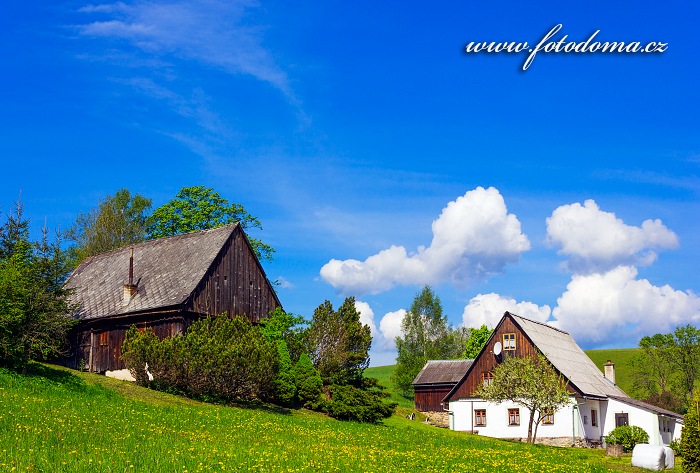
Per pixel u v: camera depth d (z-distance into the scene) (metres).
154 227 76.50
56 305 42.03
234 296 52.38
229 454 25.78
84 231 87.06
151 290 51.41
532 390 52.03
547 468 33.31
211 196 75.12
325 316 54.19
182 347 42.34
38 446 23.52
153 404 37.56
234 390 43.19
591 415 62.19
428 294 109.75
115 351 50.34
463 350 111.19
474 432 63.94
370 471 25.66
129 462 21.81
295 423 39.28
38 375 38.06
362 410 46.97
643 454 40.12
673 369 94.88
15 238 47.22
